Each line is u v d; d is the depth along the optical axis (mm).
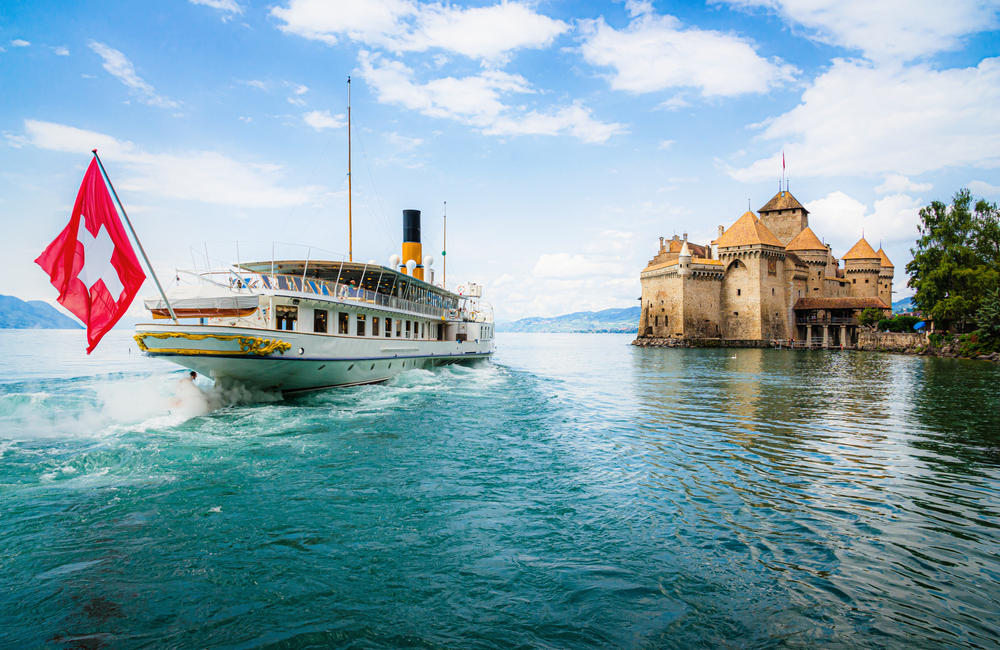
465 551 7531
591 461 12438
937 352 69375
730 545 7914
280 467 11203
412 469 11383
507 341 183375
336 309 20781
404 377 26000
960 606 6328
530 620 5867
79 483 9938
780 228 111688
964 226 69750
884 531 8523
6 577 6508
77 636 5391
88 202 11750
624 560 7355
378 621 5801
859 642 5582
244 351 16688
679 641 5543
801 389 29109
